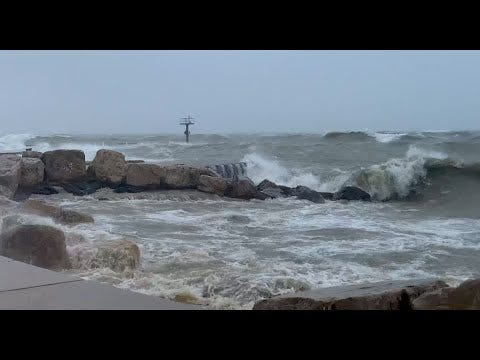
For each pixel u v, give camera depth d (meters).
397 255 9.11
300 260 8.64
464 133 41.12
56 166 18.34
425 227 12.38
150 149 41.66
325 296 4.14
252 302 6.02
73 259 7.43
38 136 60.91
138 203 16.11
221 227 12.06
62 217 10.66
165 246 9.63
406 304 4.13
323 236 11.02
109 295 4.03
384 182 19.83
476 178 19.50
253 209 15.57
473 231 11.77
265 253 9.20
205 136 68.62
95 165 18.62
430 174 20.03
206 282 6.85
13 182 16.41
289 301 4.09
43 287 4.25
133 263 7.55
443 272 7.99
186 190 18.47
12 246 7.14
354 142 36.34
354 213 14.98
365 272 7.88
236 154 34.56
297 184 22.61
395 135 39.78
